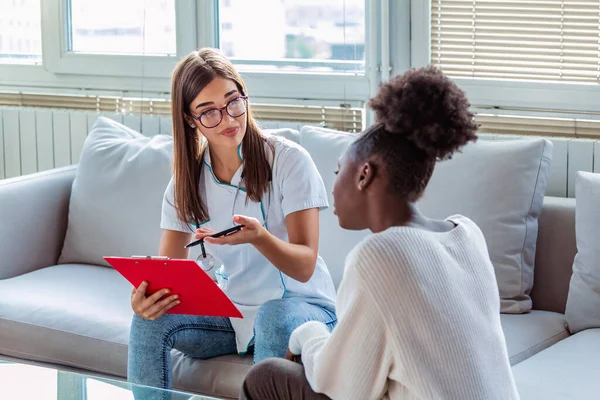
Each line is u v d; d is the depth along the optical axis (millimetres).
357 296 1294
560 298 2275
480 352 1308
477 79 2637
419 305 1262
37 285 2428
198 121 1920
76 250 2670
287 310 1866
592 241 2111
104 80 3225
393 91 1334
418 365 1267
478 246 1385
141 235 2562
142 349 1897
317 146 2486
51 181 2723
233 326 1984
